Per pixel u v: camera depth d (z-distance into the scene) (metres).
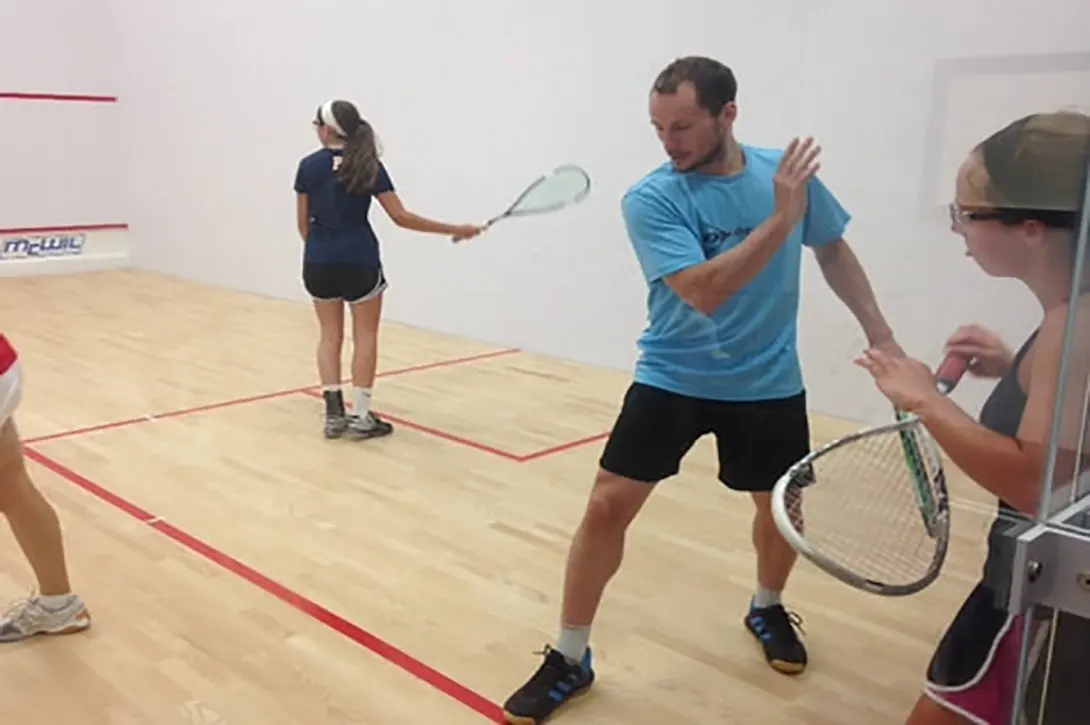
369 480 3.25
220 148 7.10
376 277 3.61
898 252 1.85
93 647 2.13
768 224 1.58
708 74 1.59
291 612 2.31
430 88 5.49
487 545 2.73
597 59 4.64
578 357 5.05
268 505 3.00
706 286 1.62
